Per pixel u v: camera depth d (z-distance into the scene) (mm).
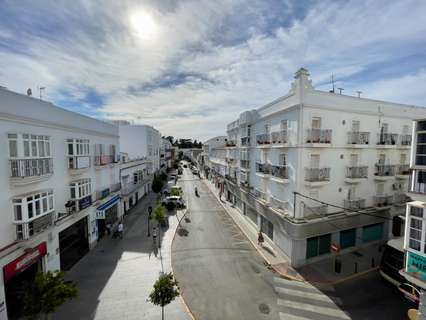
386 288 11867
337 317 9750
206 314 9844
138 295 11008
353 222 15555
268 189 18156
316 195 14602
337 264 13328
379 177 16312
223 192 36375
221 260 14883
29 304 7375
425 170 7664
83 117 15414
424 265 7543
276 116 16688
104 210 17297
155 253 15625
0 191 8609
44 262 10875
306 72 13617
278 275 13141
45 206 10664
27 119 10016
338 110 14602
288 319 9578
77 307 10094
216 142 53031
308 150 13977
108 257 14969
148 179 36812
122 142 36594
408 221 8039
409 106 17625
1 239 8602
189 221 23266
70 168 13383
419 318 8234
